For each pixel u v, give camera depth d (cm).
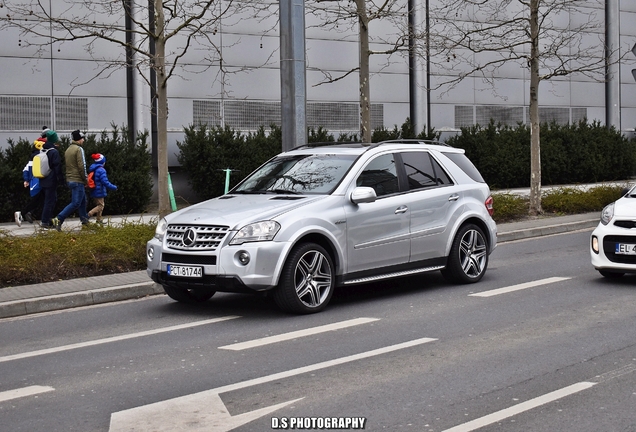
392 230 1027
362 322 897
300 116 1452
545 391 621
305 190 1007
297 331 858
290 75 1446
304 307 941
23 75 2333
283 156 1111
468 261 1135
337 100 2848
